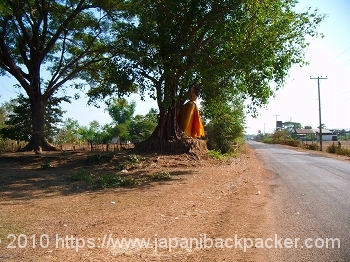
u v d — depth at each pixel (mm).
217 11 14781
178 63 15914
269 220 7117
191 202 8750
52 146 24391
